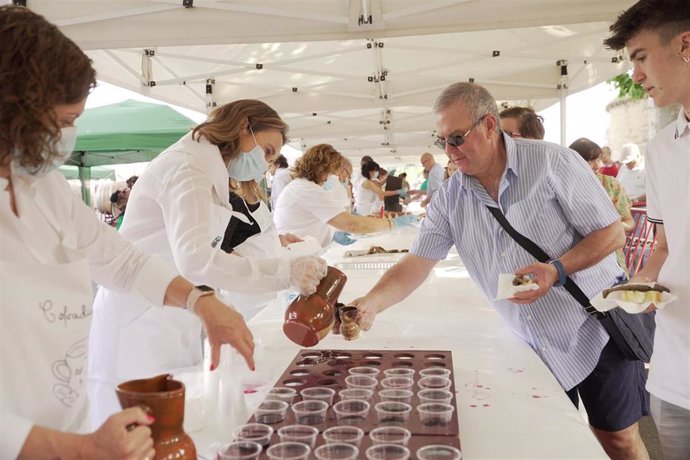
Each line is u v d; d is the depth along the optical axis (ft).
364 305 7.59
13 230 4.08
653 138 6.86
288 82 24.71
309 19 12.50
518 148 7.66
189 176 7.12
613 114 67.15
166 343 7.36
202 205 7.02
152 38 12.52
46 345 3.98
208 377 5.13
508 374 6.46
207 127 7.66
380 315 9.39
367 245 17.58
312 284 6.31
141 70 19.17
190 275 6.73
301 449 4.18
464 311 9.65
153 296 5.23
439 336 8.07
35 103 3.49
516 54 20.29
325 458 4.06
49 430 3.40
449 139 7.52
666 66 6.01
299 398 5.48
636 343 7.47
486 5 12.35
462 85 7.63
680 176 6.44
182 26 12.50
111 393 7.38
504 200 7.64
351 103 25.13
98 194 33.22
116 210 28.76
